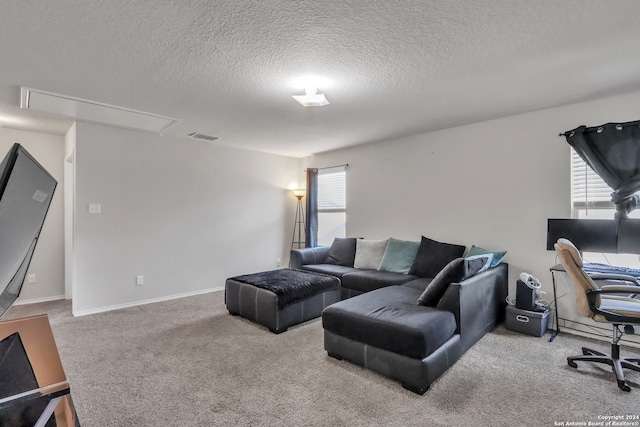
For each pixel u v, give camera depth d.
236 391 2.11
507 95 2.89
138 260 4.13
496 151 3.60
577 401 1.97
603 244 2.78
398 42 2.01
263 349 2.75
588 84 2.65
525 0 1.61
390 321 2.21
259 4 1.63
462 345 2.50
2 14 1.69
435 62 2.27
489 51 2.12
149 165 4.22
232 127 3.93
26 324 1.01
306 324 3.38
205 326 3.31
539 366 2.42
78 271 3.69
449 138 3.98
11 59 2.20
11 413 0.71
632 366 2.22
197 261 4.68
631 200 2.77
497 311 3.21
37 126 3.93
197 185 4.69
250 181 5.32
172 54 2.14
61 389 0.76
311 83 2.61
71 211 4.33
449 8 1.67
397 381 2.20
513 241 3.48
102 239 3.86
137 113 3.38
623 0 1.60
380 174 4.72
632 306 2.25
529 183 3.38
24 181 0.56
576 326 3.10
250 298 3.36
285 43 2.01
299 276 3.74
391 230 4.59
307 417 1.84
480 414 1.86
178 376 2.30
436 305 2.59
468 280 2.65
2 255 0.58
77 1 1.60
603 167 2.87
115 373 2.34
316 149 5.26
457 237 3.91
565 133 3.09
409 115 3.46
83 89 2.72
